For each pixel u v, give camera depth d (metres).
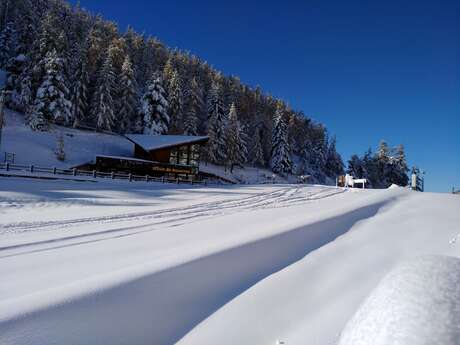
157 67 65.00
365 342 1.51
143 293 3.93
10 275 5.07
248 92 82.19
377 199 13.98
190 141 40.12
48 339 2.88
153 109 48.03
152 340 3.21
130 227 10.00
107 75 46.34
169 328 3.44
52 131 41.31
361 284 4.68
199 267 4.91
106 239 8.13
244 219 10.84
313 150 76.56
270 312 3.87
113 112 47.47
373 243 7.04
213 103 57.44
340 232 8.04
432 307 1.44
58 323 3.10
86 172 28.22
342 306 3.97
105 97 46.56
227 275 4.89
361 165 70.44
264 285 4.70
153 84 48.38
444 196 15.52
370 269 5.35
